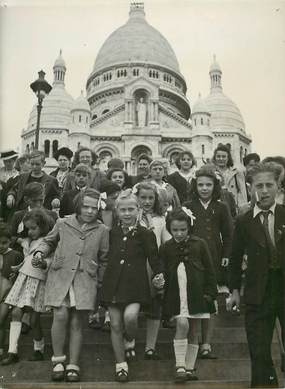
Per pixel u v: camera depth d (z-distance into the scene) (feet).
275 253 24.73
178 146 173.17
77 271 25.76
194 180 31.09
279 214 25.38
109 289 25.08
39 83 55.83
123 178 37.45
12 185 39.19
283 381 25.77
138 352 27.84
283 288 24.62
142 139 174.81
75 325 25.31
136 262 25.58
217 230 30.12
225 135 157.38
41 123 169.89
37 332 26.96
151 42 216.33
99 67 215.10
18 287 27.32
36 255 26.37
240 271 26.08
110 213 32.53
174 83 213.46
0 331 28.17
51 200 37.24
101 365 26.78
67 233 26.55
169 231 26.71
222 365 26.11
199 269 25.67
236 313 31.37
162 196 33.24
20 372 25.77
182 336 24.61
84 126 173.58
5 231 30.04
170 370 25.62
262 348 24.11
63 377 24.64
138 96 183.11
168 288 25.46
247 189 42.04
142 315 31.17
